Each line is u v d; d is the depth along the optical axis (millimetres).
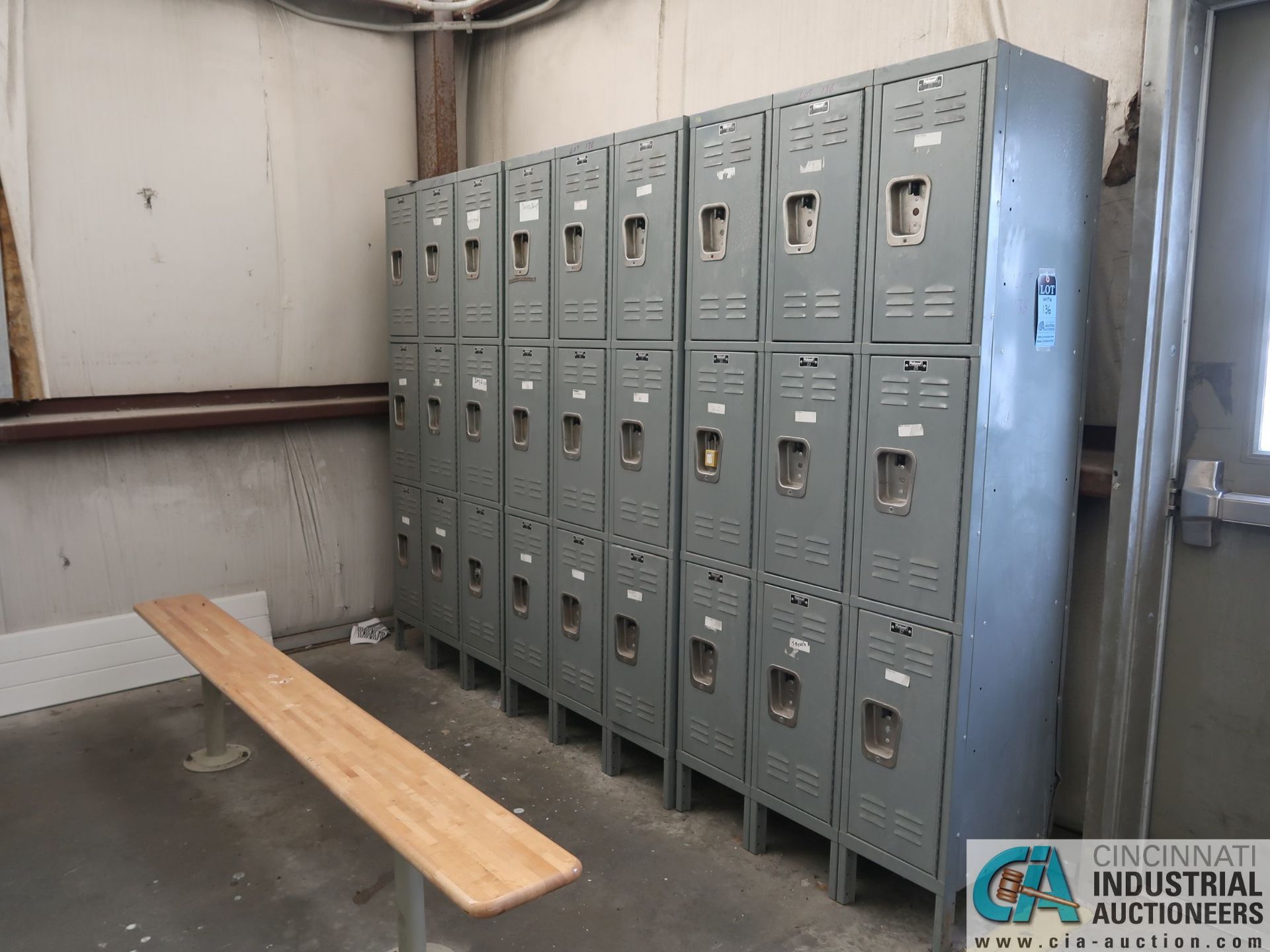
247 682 2850
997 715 2480
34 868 2836
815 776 2721
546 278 3512
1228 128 2426
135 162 4047
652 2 4012
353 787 2176
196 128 4195
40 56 3771
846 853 2664
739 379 2818
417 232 4266
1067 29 2715
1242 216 2416
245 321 4441
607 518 3354
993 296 2209
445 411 4207
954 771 2365
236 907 2650
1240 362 2447
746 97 3670
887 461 2465
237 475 4520
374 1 4582
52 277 3887
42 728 3820
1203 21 2406
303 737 2451
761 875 2830
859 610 2553
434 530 4391
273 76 4398
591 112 4391
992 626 2402
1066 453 2566
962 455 2273
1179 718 2658
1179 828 2689
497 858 1882
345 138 4672
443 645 4883
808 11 3400
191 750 3627
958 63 2188
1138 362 2469
